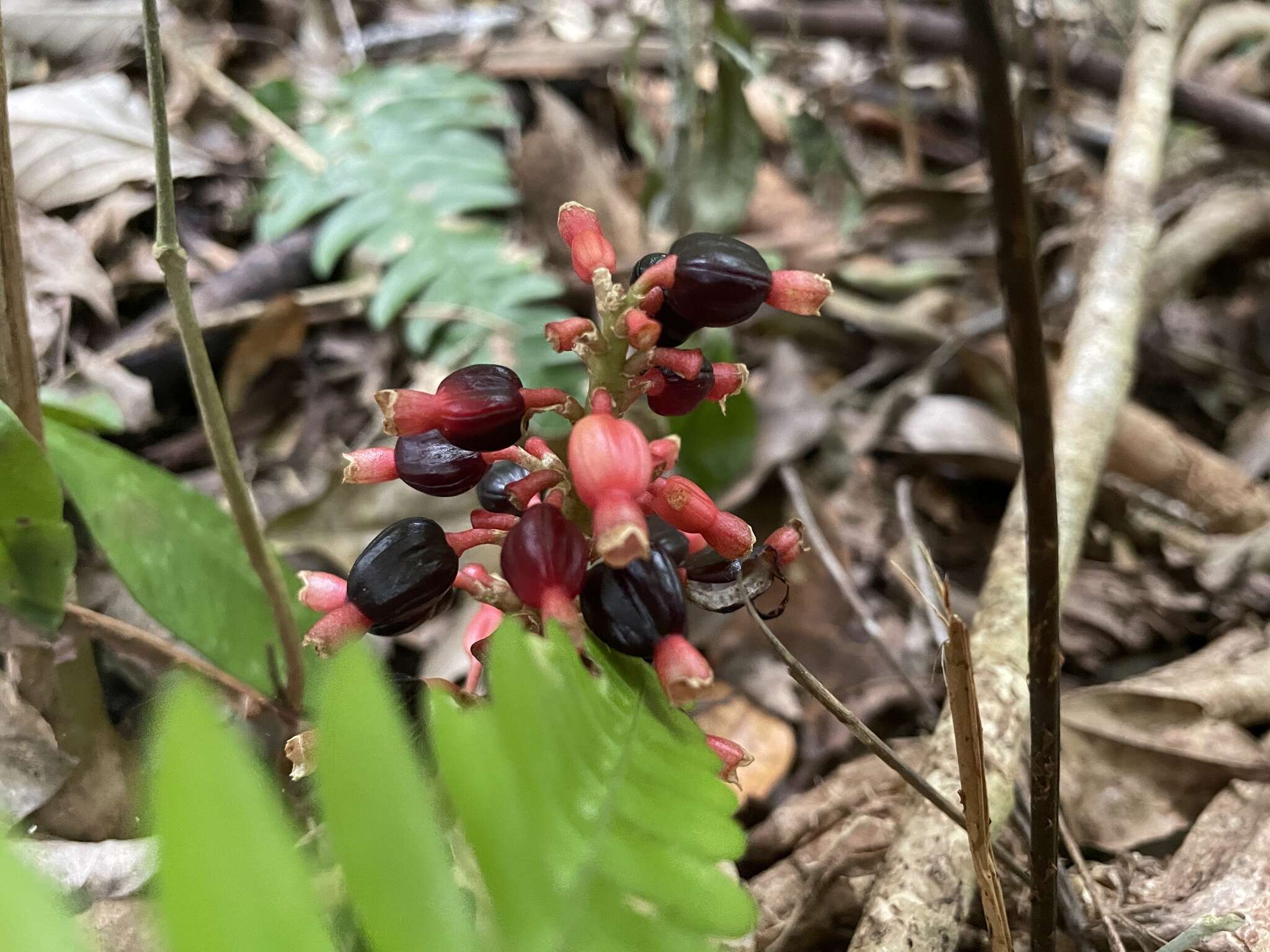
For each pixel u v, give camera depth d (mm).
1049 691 125
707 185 373
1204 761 235
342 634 134
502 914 92
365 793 82
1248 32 589
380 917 85
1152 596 329
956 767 199
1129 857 225
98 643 214
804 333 422
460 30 552
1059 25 507
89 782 190
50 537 178
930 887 179
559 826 99
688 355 134
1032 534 112
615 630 125
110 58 415
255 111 396
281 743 202
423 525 139
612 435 120
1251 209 479
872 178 544
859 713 274
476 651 146
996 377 384
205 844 70
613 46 527
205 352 165
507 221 419
